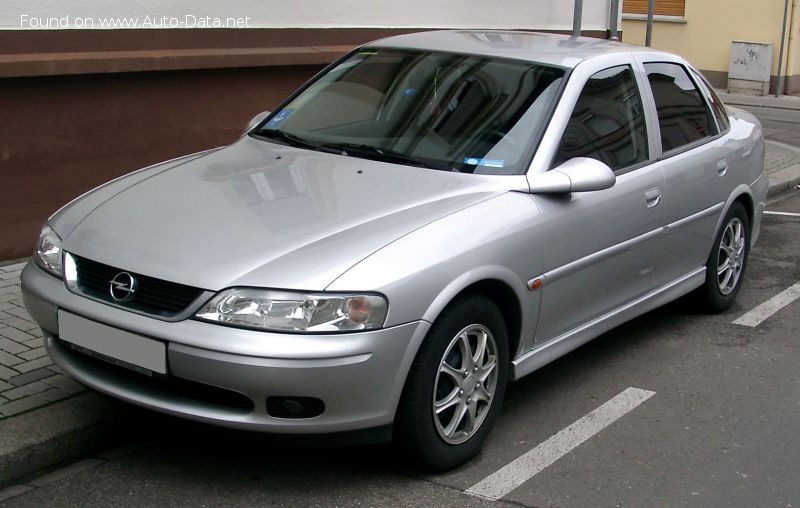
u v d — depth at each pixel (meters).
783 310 6.43
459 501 3.83
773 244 8.15
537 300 4.31
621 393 4.97
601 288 4.80
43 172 6.52
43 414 4.16
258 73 7.86
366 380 3.54
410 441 3.82
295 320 3.44
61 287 3.89
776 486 4.06
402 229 3.82
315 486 3.91
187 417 3.60
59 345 4.03
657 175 5.16
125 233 3.90
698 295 6.13
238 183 4.32
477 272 3.88
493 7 10.56
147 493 3.83
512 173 4.37
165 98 7.18
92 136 6.76
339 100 5.16
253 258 3.61
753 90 19.61
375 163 4.54
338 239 3.73
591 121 4.82
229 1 7.62
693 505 3.88
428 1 9.67
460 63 5.06
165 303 3.60
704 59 20.50
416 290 3.65
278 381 3.42
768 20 19.48
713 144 5.87
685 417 4.72
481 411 4.13
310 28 8.40
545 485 3.99
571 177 4.31
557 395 4.93
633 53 5.42
